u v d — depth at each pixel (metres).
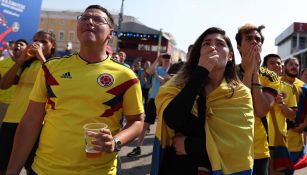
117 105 2.26
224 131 2.16
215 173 2.04
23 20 8.51
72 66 2.26
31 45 3.51
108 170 2.24
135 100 2.32
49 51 3.83
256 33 2.83
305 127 4.29
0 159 3.58
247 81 2.74
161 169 2.25
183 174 2.19
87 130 1.94
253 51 2.77
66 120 2.17
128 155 6.45
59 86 2.21
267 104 2.80
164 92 2.22
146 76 11.22
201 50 2.25
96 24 2.26
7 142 3.60
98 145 1.91
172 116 2.06
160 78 6.59
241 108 2.22
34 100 2.34
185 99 2.04
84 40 2.22
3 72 4.11
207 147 2.09
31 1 8.70
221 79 2.30
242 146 2.13
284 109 3.62
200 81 2.05
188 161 2.19
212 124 2.19
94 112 2.19
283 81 4.29
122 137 2.15
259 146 2.94
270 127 3.64
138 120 2.35
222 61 2.22
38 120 2.36
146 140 8.11
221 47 2.24
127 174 5.30
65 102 2.20
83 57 2.30
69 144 2.14
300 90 4.53
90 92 2.19
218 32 2.28
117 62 2.35
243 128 2.17
